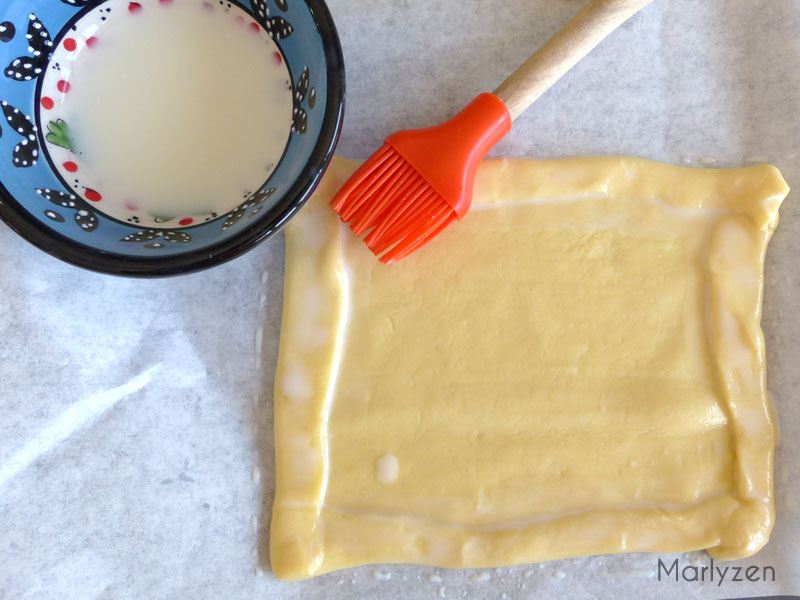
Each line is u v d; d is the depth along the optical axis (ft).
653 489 0.87
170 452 0.90
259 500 0.90
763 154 0.92
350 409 0.89
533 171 0.90
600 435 0.87
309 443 0.88
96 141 0.83
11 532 0.88
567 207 0.91
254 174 0.83
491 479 0.87
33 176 0.79
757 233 0.89
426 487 0.87
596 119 0.93
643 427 0.87
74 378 0.90
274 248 0.93
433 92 0.93
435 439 0.88
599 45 0.93
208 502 0.90
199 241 0.78
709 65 0.93
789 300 0.90
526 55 0.93
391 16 0.93
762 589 0.87
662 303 0.89
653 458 0.87
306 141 0.78
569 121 0.93
